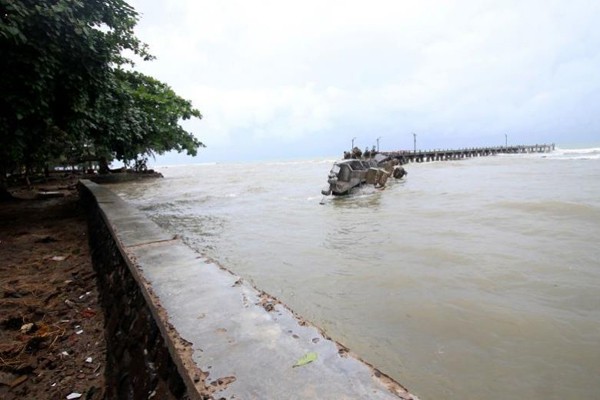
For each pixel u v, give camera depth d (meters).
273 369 1.60
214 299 2.44
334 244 8.47
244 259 7.38
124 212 6.23
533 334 4.18
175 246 3.93
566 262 6.55
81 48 7.50
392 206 13.98
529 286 5.57
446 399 3.17
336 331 4.37
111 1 8.17
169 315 2.20
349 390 1.44
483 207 12.50
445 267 6.55
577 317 4.54
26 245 7.55
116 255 4.35
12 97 6.80
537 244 7.80
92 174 35.78
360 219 11.52
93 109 9.66
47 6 6.66
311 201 16.59
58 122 8.89
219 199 17.80
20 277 5.61
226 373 1.59
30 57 6.65
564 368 3.55
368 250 7.83
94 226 7.34
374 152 29.47
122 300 3.52
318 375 1.55
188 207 15.10
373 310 4.91
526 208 11.88
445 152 57.84
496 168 33.22
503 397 3.18
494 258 6.93
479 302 5.05
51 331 4.04
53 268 6.13
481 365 3.64
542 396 3.18
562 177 21.69
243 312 2.22
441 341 4.11
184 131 26.14
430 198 15.59
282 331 1.97
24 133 8.14
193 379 1.55
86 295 5.02
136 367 2.56
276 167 70.00
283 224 11.08
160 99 20.27
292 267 6.80
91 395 3.08
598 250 7.18
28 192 20.73
